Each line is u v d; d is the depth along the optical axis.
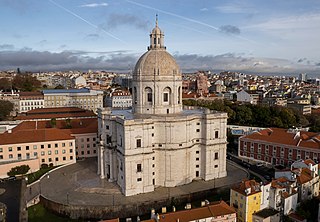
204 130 114.56
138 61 117.81
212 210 75.38
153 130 107.19
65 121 169.25
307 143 131.25
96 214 91.25
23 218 91.50
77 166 132.12
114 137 110.44
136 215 93.88
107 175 115.69
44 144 133.62
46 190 105.50
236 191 84.75
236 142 175.75
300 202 92.38
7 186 114.88
